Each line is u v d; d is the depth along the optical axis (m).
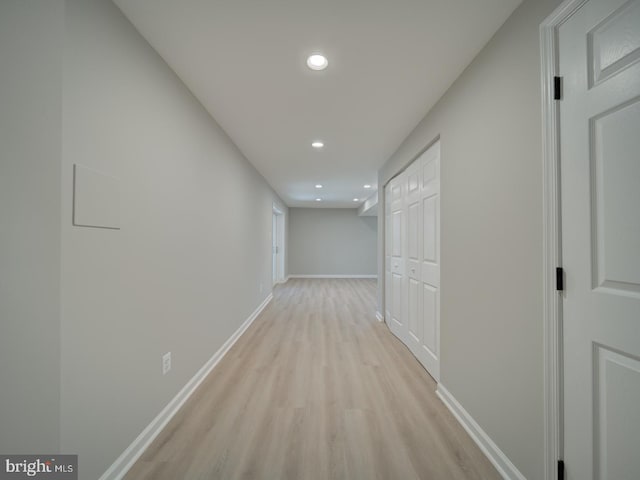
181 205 1.99
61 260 1.05
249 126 2.77
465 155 1.82
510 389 1.37
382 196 4.23
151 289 1.63
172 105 1.86
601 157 0.98
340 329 3.81
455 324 1.92
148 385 1.60
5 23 1.01
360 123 2.69
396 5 1.35
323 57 1.74
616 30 0.93
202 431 1.71
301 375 2.45
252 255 4.18
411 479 1.37
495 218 1.50
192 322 2.17
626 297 0.90
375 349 3.08
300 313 4.72
